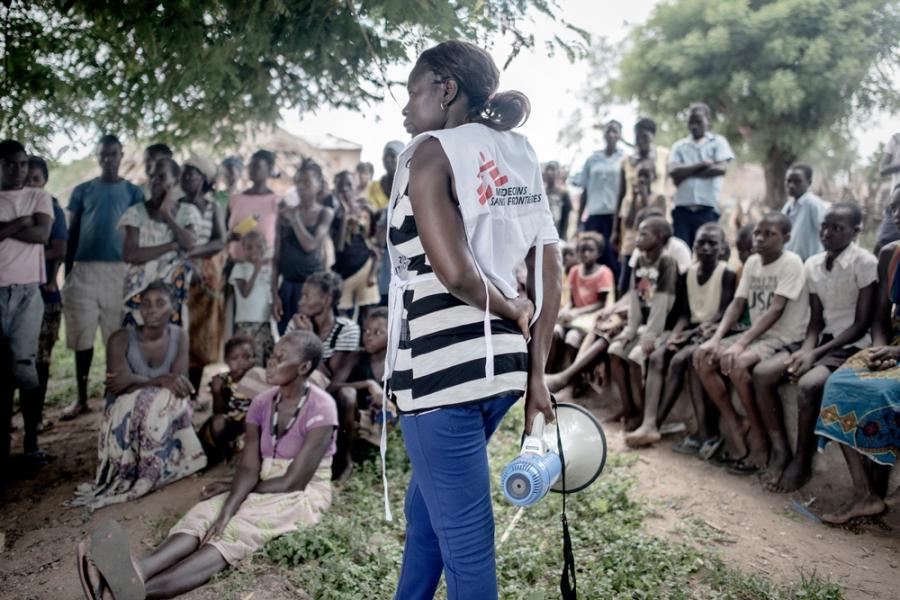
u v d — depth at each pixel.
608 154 6.85
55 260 4.97
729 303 4.71
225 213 6.12
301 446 3.60
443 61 1.91
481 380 1.77
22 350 4.37
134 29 3.56
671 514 3.66
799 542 3.32
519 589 2.88
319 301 4.51
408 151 1.83
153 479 4.03
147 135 5.35
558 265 2.05
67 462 4.52
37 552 3.34
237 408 4.47
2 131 4.62
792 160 13.32
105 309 5.39
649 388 4.71
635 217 6.17
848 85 11.65
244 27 3.56
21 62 4.09
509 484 1.91
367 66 3.88
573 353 5.82
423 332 1.81
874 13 11.56
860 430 3.39
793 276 4.18
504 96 1.93
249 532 3.24
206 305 5.76
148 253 5.02
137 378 4.15
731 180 16.70
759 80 12.23
